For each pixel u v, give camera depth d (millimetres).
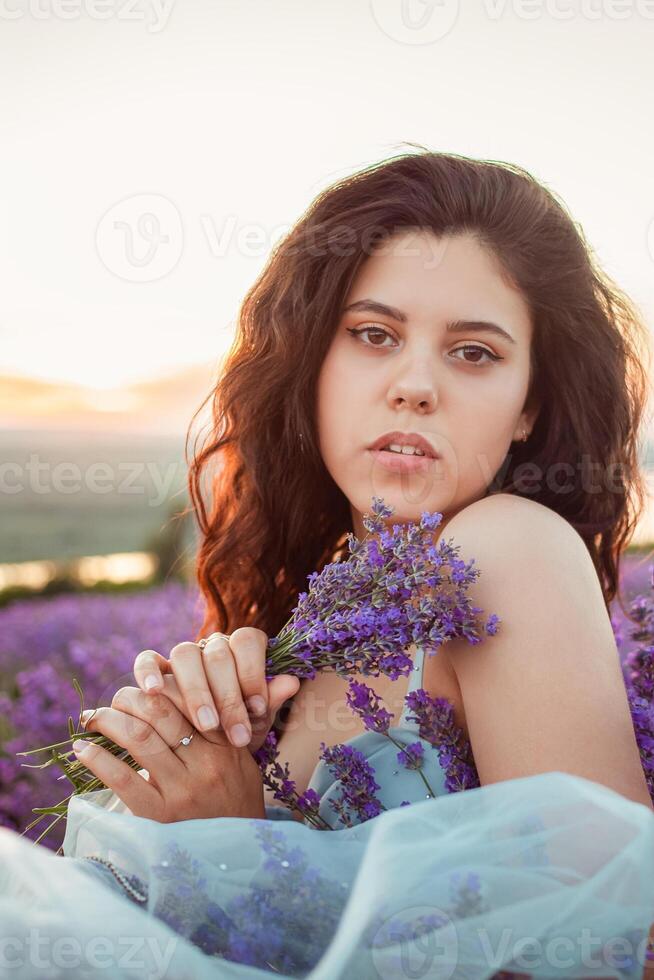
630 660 1260
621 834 703
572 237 1380
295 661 1060
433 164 1253
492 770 910
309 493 1557
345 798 1048
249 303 1592
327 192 1364
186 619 3721
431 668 1094
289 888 798
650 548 2572
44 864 738
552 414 1439
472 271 1198
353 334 1240
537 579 960
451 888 708
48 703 2734
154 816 1016
